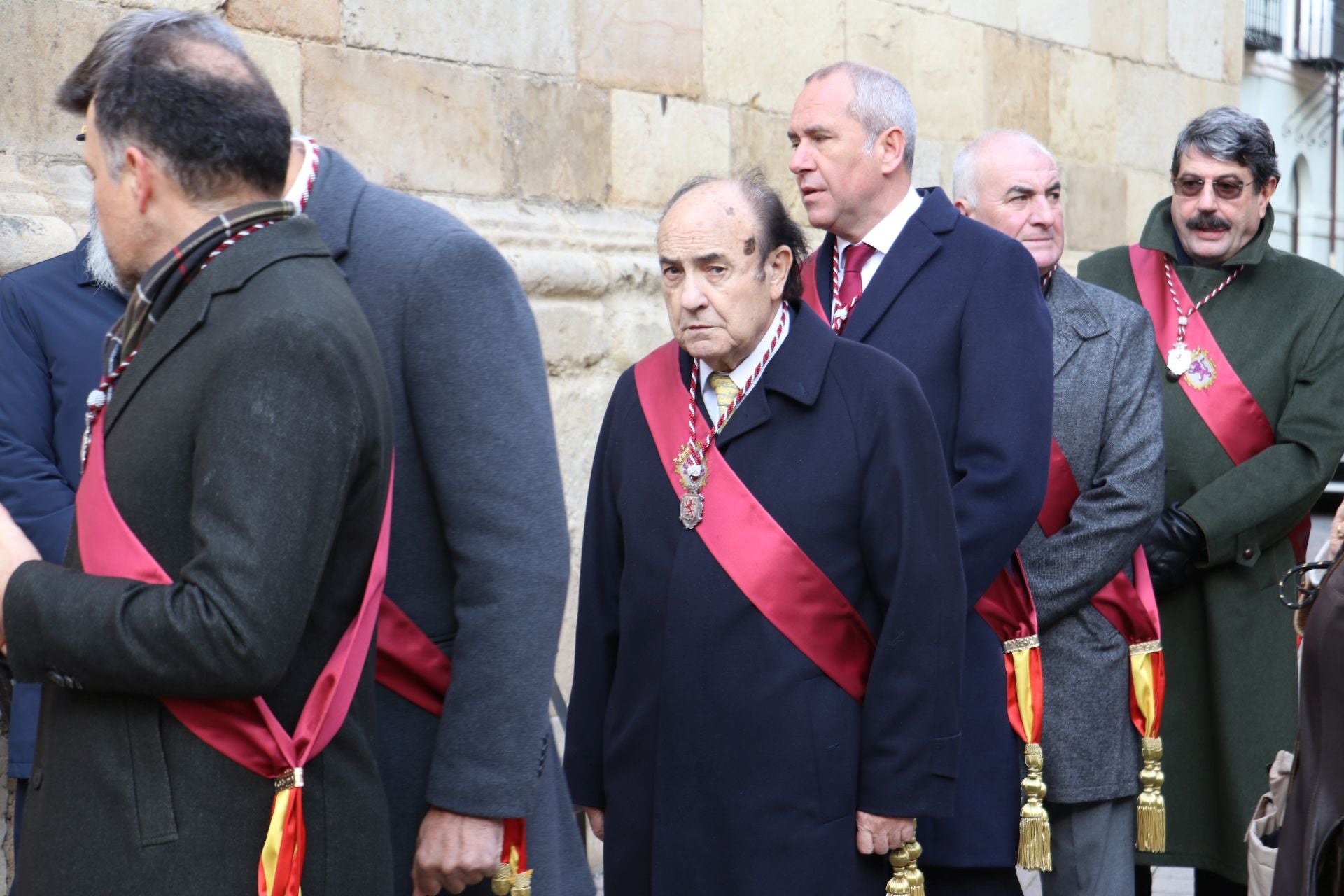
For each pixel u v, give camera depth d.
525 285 14.66
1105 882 11.06
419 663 7.20
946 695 8.45
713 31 17.75
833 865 8.36
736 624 8.45
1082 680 10.84
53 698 6.18
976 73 22.14
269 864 5.98
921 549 8.42
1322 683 8.63
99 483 6.11
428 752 7.30
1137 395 11.09
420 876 7.01
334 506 5.96
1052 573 10.70
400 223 7.22
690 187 8.64
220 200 6.24
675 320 8.62
